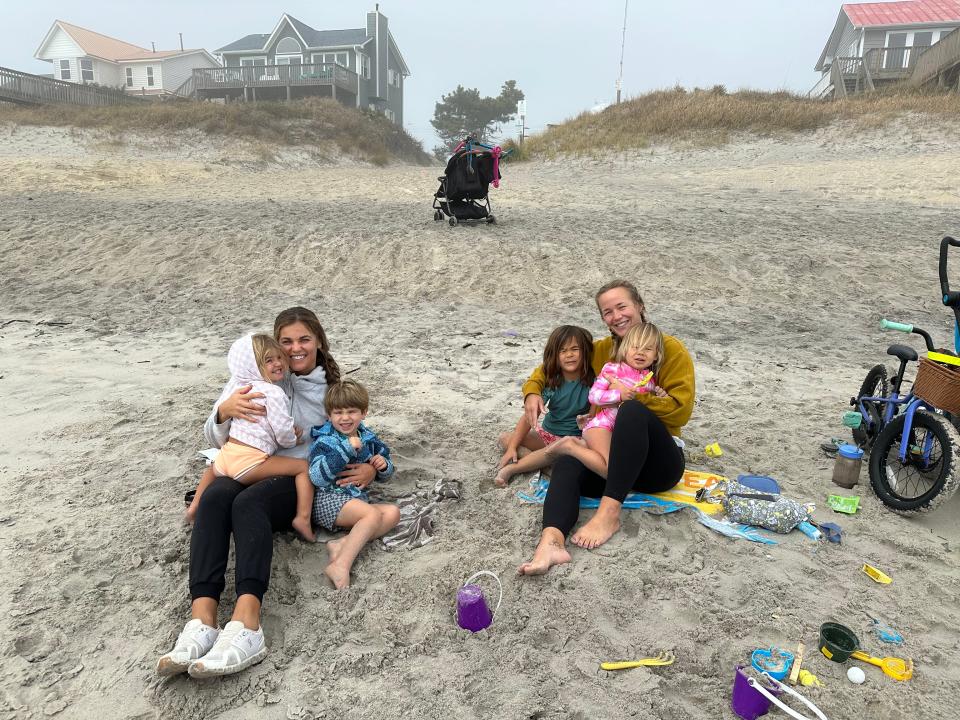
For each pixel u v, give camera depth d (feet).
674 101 82.02
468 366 20.62
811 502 12.10
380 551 10.48
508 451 13.23
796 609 9.08
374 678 8.04
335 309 27.43
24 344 22.66
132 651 8.48
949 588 9.56
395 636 8.70
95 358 21.16
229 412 10.36
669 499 11.57
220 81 116.47
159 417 15.99
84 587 9.59
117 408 16.61
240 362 10.73
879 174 54.03
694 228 36.76
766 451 14.30
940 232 35.91
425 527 10.98
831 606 9.17
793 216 40.04
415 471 13.05
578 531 10.50
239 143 78.07
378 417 16.19
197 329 24.77
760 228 36.88
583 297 28.48
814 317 26.63
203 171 64.80
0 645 8.48
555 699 7.68
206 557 8.80
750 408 17.03
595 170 67.31
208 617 8.44
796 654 8.25
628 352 11.06
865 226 37.29
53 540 10.67
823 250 32.99
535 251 32.73
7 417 15.98
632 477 10.48
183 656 7.76
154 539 10.72
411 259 32.35
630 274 30.58
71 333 24.13
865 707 7.54
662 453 10.90
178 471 13.04
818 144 67.51
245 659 8.01
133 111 82.28
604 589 9.41
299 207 43.14
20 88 91.86
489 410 16.78
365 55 143.23
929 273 30.45
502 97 181.06
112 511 11.56
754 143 70.13
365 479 11.14
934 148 62.23
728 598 9.32
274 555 10.19
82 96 100.58
